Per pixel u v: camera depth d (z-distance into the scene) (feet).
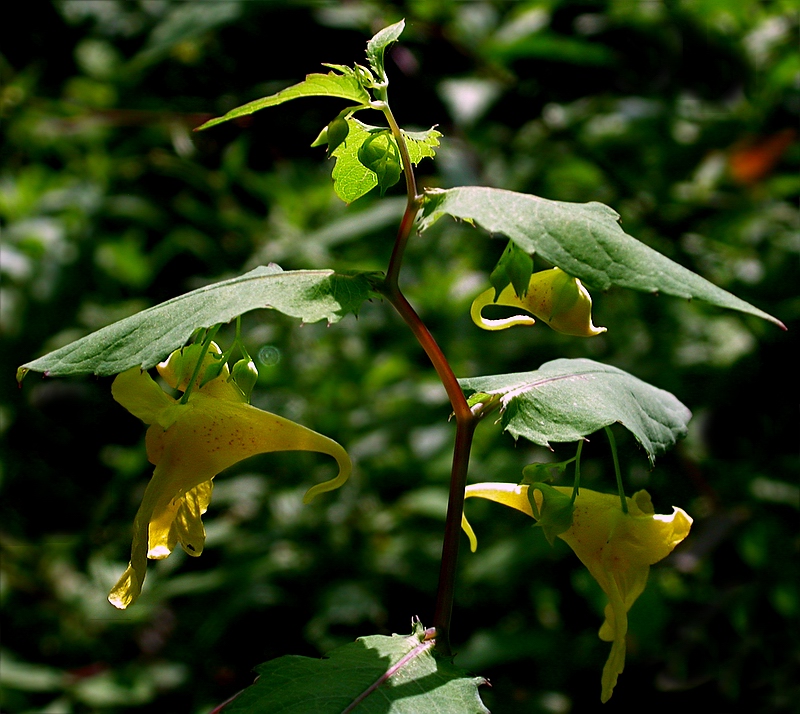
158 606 14.99
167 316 5.27
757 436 13.94
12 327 17.13
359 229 15.25
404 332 15.85
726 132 16.06
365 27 18.22
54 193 18.35
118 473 16.98
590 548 5.85
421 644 5.62
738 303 4.69
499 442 14.44
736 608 12.15
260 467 15.14
